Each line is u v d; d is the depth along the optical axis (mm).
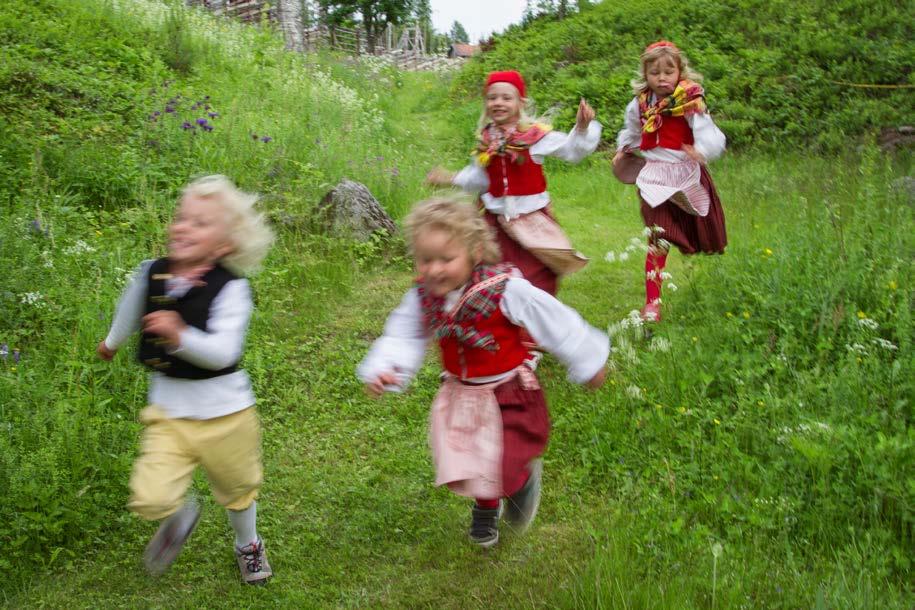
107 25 12539
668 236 5699
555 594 3168
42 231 5941
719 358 4789
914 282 5359
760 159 11508
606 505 3850
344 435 4570
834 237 6039
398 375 3059
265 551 3482
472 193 5094
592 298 6645
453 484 3020
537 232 4926
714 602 2979
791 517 3555
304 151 9102
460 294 3025
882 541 3365
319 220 7332
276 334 5691
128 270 5750
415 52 33344
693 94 5578
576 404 4688
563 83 15555
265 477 4133
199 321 2889
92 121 8445
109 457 3918
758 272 5852
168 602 3232
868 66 13969
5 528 3457
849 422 4082
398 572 3441
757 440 4105
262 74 13398
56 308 5188
